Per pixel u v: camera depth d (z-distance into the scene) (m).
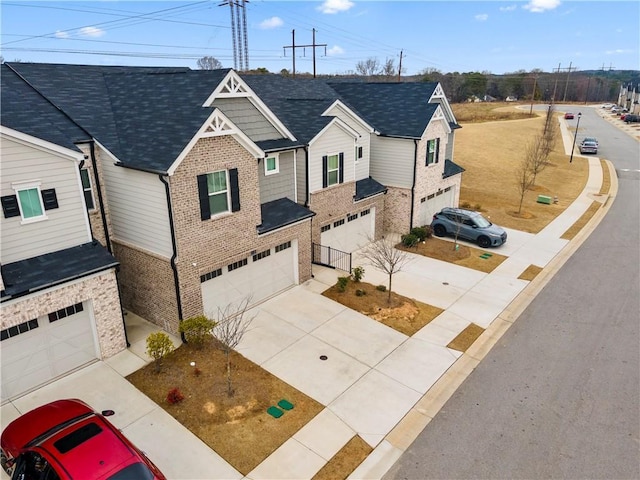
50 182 12.59
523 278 20.17
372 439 10.79
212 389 12.31
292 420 11.29
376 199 23.61
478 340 15.20
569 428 11.30
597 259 22.62
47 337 12.43
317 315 16.36
